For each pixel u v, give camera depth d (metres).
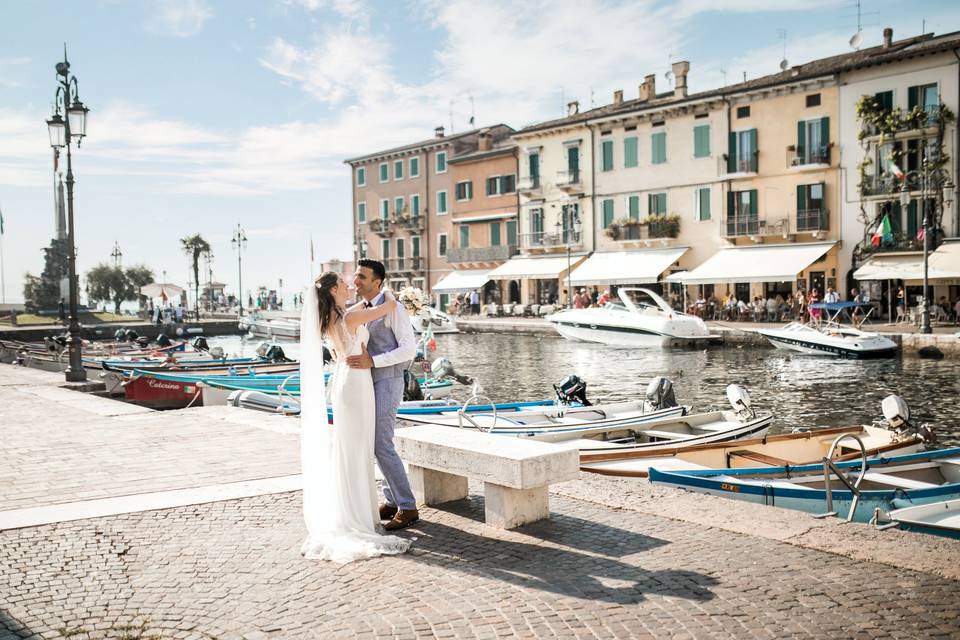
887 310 37.31
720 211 43.09
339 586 4.34
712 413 12.78
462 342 39.00
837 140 38.72
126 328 52.56
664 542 4.97
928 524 6.53
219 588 4.34
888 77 36.88
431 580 4.39
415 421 12.34
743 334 33.31
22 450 8.52
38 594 4.28
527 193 52.84
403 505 5.49
